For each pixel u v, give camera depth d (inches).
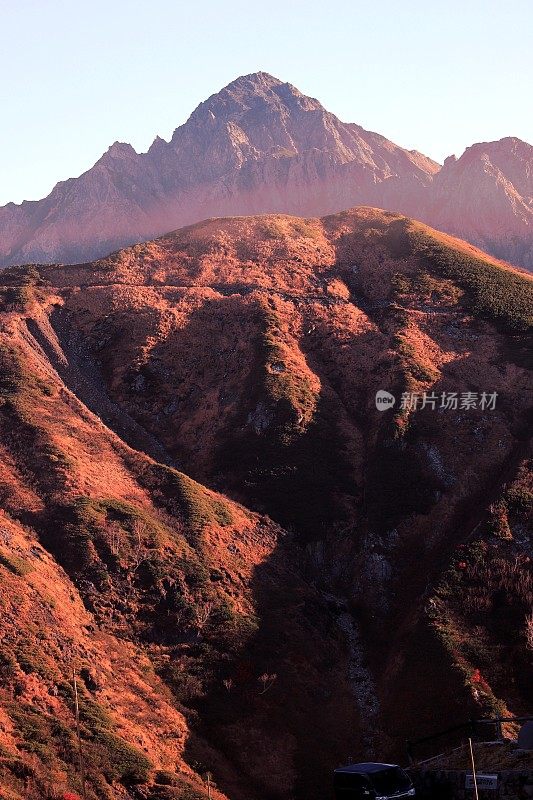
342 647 2984.7
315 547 3481.8
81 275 5762.8
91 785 2022.6
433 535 3403.1
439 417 4018.2
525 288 5378.9
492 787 1424.7
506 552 3097.9
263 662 2738.7
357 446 4025.6
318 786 2330.2
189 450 4143.7
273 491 3740.2
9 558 2758.4
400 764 2386.8
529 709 2479.1
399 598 3181.6
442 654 2672.2
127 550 3046.3
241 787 2253.9
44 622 2564.0
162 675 2635.3
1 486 3346.5
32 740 2100.1
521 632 2726.4
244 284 5565.9
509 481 3469.5
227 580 3056.1
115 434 4087.1
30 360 4515.3
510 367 4416.8
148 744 2277.3
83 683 2410.2
